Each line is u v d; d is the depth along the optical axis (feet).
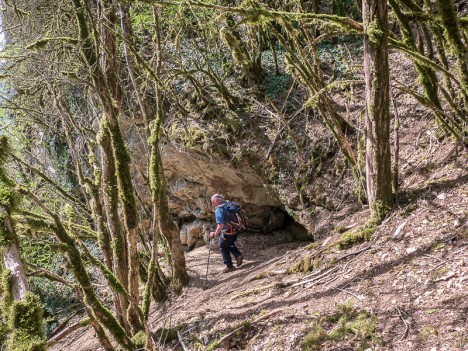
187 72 29.60
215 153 30.55
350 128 27.12
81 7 19.92
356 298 17.08
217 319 20.83
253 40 31.58
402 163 23.67
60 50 24.94
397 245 18.62
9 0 25.96
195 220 35.76
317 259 21.09
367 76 19.47
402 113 26.45
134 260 20.33
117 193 20.72
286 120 29.43
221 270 29.04
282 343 16.88
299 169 27.58
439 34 20.61
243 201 32.27
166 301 27.50
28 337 11.66
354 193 25.07
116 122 19.33
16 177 31.83
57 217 15.48
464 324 13.67
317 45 33.94
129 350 17.16
